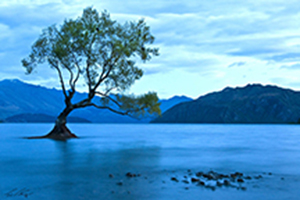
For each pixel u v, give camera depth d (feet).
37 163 73.20
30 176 55.98
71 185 48.21
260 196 42.06
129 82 165.89
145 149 111.96
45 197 41.11
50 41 165.37
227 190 45.06
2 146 120.78
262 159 83.76
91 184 48.85
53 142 143.84
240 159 83.46
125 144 137.18
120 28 164.86
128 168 65.82
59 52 155.74
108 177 54.80
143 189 45.42
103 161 76.95
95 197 41.04
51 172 60.34
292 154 97.55
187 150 109.40
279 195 42.63
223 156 90.94
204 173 58.49
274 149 117.39
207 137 221.05
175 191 44.27
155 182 50.34
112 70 165.17
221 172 61.41
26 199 40.14
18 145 125.80
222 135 261.24
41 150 105.19
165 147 121.90
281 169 65.92
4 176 55.98
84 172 60.29
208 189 45.60
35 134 248.93
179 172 60.64
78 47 159.12
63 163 73.31
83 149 109.60
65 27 162.81
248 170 64.49
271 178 54.80
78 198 40.60
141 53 164.66
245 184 49.29
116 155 90.99
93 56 161.27
